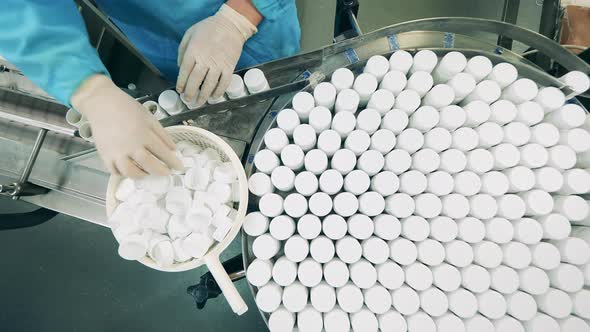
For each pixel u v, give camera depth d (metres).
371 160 0.83
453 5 1.83
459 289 0.84
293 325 0.83
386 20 1.84
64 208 1.05
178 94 0.87
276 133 0.84
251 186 0.82
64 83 0.71
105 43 1.19
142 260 0.70
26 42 0.65
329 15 1.84
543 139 0.85
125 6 1.05
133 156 0.69
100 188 1.04
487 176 0.86
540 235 0.84
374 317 0.82
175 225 0.73
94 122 0.71
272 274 0.83
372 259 0.82
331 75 0.89
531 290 0.83
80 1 0.90
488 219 0.86
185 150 0.79
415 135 0.84
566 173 0.86
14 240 1.76
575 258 0.83
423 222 0.83
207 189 0.75
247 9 0.93
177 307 1.70
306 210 0.84
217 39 0.89
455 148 0.87
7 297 1.71
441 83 0.91
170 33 1.16
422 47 0.88
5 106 1.04
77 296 1.71
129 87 1.16
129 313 1.70
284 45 1.23
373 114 0.84
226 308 1.68
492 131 0.85
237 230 0.72
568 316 0.83
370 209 0.83
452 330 0.82
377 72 0.84
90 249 1.75
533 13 1.75
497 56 0.88
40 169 1.05
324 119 0.83
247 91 0.91
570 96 0.88
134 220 0.72
